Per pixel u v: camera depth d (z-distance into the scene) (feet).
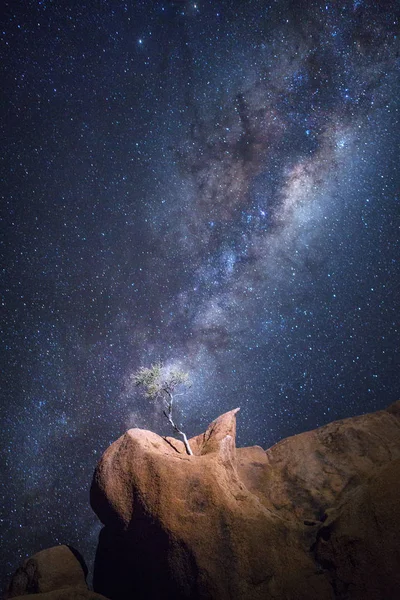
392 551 17.58
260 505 20.66
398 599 16.98
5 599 21.24
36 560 21.83
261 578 18.35
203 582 18.29
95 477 21.50
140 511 19.84
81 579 21.61
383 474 19.20
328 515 19.77
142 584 20.11
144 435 22.40
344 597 17.76
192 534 18.89
